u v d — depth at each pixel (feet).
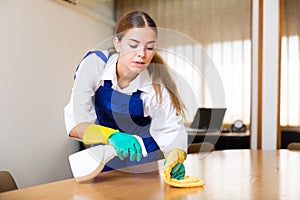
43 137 10.07
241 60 15.28
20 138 9.14
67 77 11.27
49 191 3.15
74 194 3.05
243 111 15.24
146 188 3.29
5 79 8.58
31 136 9.57
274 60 12.12
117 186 3.36
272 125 12.12
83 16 12.32
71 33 11.56
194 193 3.12
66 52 11.25
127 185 3.41
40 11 9.91
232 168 4.54
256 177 3.92
